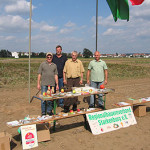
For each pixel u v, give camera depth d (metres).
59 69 6.34
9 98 8.06
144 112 5.78
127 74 19.00
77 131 4.58
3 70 21.39
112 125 4.70
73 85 6.05
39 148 3.73
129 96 8.66
